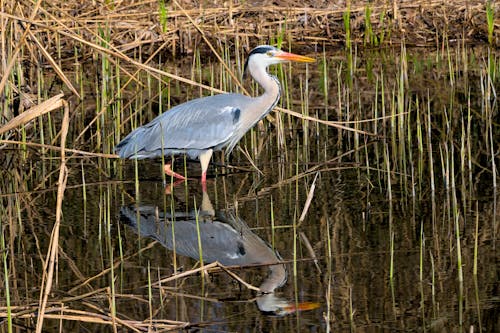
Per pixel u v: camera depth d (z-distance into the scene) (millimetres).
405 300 8438
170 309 8461
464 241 10023
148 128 13336
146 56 20984
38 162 14430
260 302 8562
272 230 10469
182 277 9305
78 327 8234
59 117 17016
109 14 20438
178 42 21266
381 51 21219
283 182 12984
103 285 9180
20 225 11273
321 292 8711
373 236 10344
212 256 9945
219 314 8297
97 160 14578
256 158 14406
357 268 9328
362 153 14336
